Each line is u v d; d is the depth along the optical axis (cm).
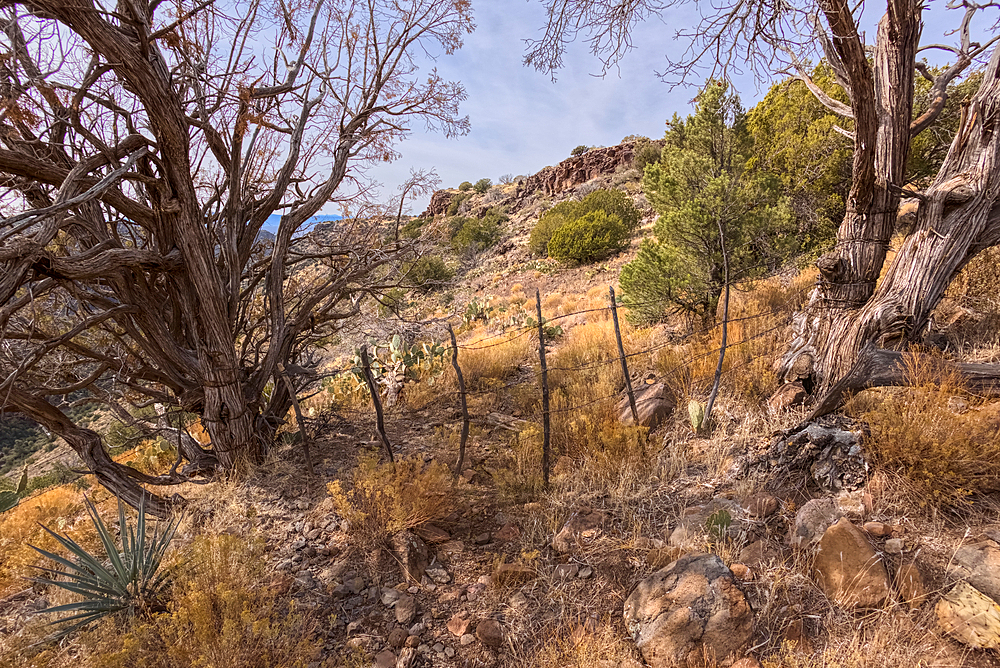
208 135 449
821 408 384
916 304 390
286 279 639
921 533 279
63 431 406
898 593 248
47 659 265
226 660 246
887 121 404
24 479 581
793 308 628
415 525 370
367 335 604
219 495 449
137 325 470
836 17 306
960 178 381
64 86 357
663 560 308
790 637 241
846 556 264
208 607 271
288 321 567
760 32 323
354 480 401
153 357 469
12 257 304
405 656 268
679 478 397
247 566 317
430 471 400
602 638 264
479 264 2725
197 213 408
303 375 561
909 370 357
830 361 428
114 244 410
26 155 329
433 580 328
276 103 515
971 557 252
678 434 457
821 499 319
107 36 312
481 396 659
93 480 577
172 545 377
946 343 435
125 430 644
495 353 804
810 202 852
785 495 340
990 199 368
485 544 363
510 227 4181
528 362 820
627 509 370
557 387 625
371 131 592
